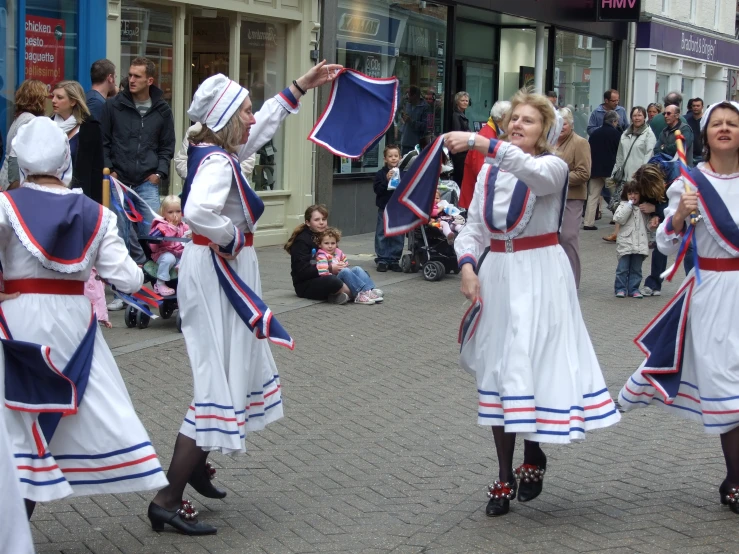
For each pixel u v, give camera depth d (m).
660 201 11.34
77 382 4.15
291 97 5.18
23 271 4.21
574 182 9.66
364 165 16.12
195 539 4.64
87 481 4.19
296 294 10.73
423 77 17.47
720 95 32.59
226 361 4.68
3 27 10.23
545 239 4.88
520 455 5.95
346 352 8.45
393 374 7.80
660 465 5.79
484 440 6.24
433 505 5.13
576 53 23.78
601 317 10.34
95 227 4.30
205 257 4.67
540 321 4.79
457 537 4.69
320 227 10.64
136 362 7.78
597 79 25.14
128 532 4.71
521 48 21.56
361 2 15.60
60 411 4.07
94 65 10.19
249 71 13.83
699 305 5.01
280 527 4.80
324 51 14.82
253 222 4.80
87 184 8.41
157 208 10.31
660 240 5.19
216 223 4.51
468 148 4.66
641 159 17.00
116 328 8.97
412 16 16.92
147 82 10.16
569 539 4.66
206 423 4.62
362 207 16.05
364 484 5.43
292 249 10.63
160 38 12.16
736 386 4.92
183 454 4.67
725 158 5.04
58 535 4.65
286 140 14.55
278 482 5.44
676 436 6.37
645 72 26.84
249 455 5.87
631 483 5.47
